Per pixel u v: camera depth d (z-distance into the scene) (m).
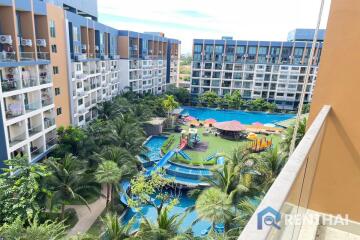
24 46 27.38
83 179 22.64
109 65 51.81
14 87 24.59
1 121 22.72
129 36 57.09
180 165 34.59
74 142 28.80
